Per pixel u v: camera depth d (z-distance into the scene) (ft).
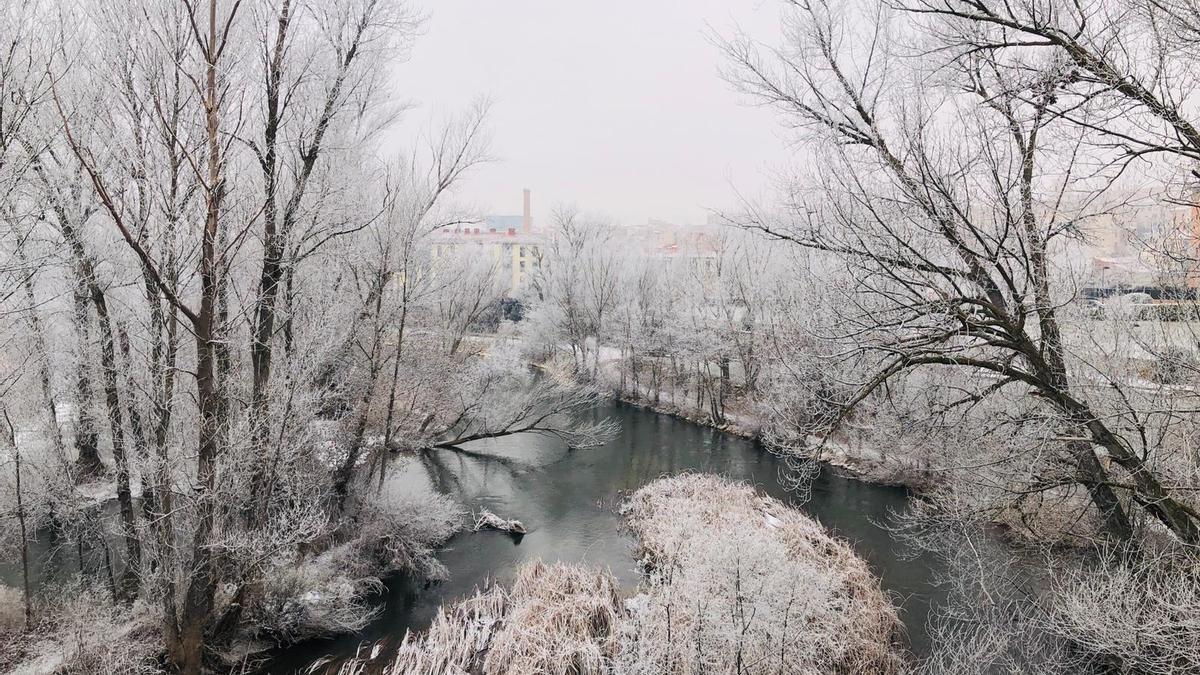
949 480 34.42
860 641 32.68
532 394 73.00
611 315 114.32
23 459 35.35
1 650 31.76
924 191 22.08
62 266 30.66
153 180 29.30
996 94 21.79
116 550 39.60
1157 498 21.59
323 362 38.86
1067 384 23.99
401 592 43.42
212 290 28.53
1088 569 28.17
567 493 63.93
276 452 33.09
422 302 53.11
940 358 22.82
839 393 24.89
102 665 29.96
